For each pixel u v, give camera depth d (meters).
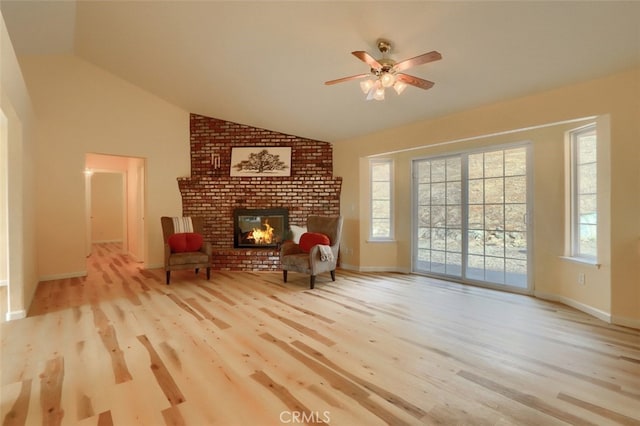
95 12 3.60
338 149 5.77
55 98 4.80
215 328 2.87
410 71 3.20
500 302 3.67
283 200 5.80
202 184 5.79
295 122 5.25
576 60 2.72
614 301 2.97
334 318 3.13
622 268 2.91
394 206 5.45
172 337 2.67
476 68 3.04
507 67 2.95
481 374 2.09
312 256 4.28
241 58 3.73
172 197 5.77
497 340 2.62
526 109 3.37
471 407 1.75
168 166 5.73
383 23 2.69
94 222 9.84
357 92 3.95
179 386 1.95
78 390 1.90
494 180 4.32
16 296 3.10
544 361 2.26
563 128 3.65
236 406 1.76
